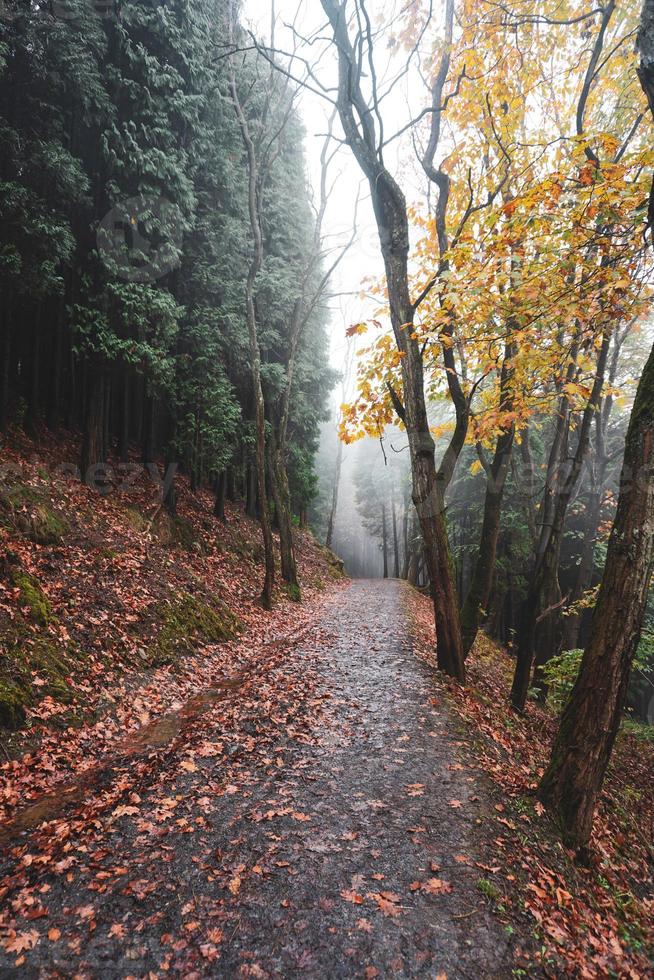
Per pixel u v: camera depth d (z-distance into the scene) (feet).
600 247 20.08
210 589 35.01
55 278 28.89
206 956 8.57
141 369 33.96
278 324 58.85
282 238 56.03
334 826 12.46
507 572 61.41
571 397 24.82
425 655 30.60
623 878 13.52
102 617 22.85
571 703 13.94
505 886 10.59
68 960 8.37
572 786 13.44
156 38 34.32
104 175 32.55
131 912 9.44
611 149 16.85
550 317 20.95
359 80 22.79
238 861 11.00
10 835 11.72
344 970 8.41
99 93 29.99
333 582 74.84
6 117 28.17
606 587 13.23
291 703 20.81
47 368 38.60
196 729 17.99
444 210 25.04
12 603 19.44
